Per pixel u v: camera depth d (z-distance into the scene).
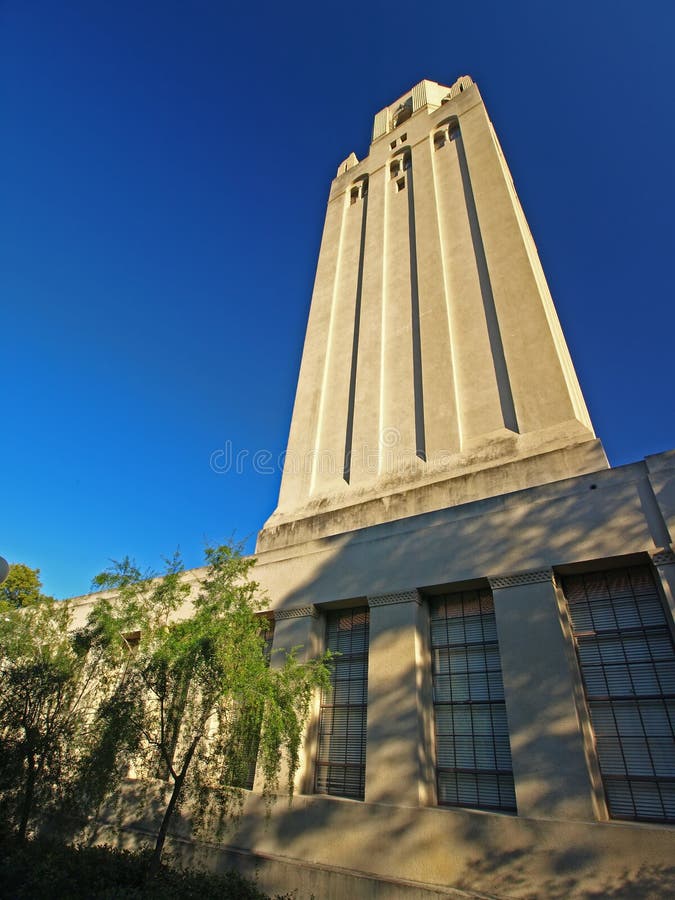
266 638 14.77
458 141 24.00
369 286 22.00
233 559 12.29
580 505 11.10
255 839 11.74
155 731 11.19
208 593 12.84
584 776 8.84
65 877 10.04
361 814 10.65
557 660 9.94
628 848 8.04
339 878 10.15
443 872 9.30
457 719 11.20
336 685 13.21
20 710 13.05
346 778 11.89
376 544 13.74
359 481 16.80
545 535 11.23
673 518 9.91
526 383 15.16
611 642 10.24
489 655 11.42
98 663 13.95
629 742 9.39
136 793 14.05
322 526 15.90
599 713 9.84
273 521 17.70
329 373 21.05
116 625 12.56
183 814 13.02
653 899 7.56
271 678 10.71
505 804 9.88
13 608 16.95
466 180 22.09
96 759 10.76
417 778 10.39
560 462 12.55
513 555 11.42
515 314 16.75
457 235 20.56
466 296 18.62
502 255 18.45
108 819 14.06
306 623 13.81
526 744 9.58
